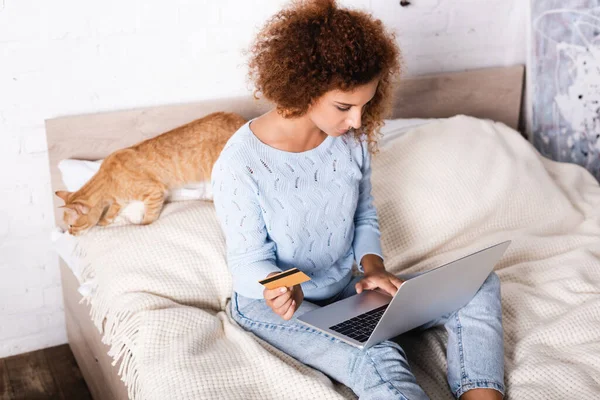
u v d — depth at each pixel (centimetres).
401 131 216
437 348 148
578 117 247
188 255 168
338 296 155
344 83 125
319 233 146
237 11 215
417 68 252
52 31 194
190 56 213
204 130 191
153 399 131
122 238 173
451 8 248
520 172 207
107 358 172
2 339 221
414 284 121
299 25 128
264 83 133
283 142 140
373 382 124
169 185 186
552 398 133
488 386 132
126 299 157
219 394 129
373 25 132
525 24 261
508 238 190
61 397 205
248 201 138
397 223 188
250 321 147
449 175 197
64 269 211
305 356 137
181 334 147
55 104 201
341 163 146
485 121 227
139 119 208
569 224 204
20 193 206
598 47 233
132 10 201
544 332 152
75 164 199
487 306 143
